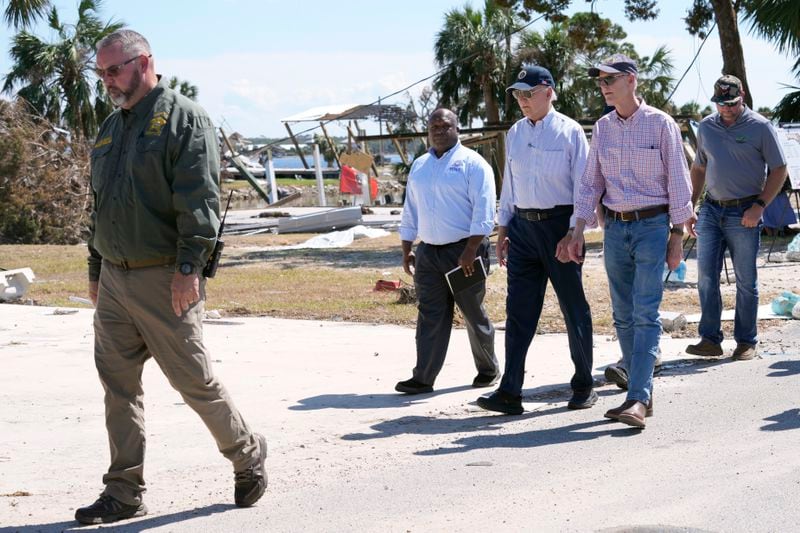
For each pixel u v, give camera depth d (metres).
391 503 4.64
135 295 4.39
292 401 7.17
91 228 4.67
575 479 4.95
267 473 5.23
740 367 7.81
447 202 7.25
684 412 6.38
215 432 4.56
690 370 7.84
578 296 6.61
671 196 6.12
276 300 13.44
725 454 5.30
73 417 6.70
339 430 6.27
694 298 11.93
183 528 4.36
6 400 7.23
